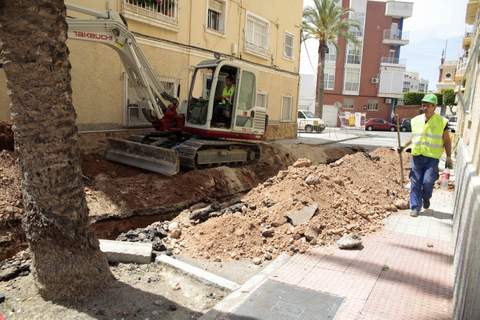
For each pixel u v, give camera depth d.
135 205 7.25
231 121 10.45
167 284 4.18
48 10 3.35
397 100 48.47
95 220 6.57
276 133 19.72
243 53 16.45
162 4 12.16
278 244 5.09
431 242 5.38
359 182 7.66
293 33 20.45
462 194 4.79
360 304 3.70
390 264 4.61
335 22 30.88
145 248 4.75
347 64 47.00
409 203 7.16
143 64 9.66
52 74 3.43
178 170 8.81
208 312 3.54
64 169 3.59
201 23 13.80
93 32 8.50
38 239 3.63
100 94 10.69
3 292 3.93
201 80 11.22
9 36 3.29
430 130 6.44
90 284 3.82
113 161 10.06
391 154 12.89
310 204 5.79
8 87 3.42
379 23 46.53
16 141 3.52
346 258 4.75
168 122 10.22
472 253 2.85
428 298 3.84
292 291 3.92
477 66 6.74
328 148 16.78
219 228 5.25
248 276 4.38
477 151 4.40
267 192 6.60
